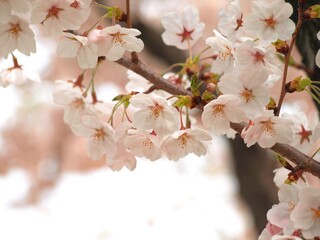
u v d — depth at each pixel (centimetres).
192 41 158
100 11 248
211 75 153
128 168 146
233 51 145
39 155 414
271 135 143
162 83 148
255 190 284
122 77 365
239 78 142
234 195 441
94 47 144
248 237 438
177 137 143
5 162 408
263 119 143
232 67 146
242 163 285
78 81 155
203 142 145
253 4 143
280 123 143
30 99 413
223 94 143
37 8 144
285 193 143
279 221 142
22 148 412
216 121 143
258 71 142
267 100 142
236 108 143
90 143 147
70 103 153
